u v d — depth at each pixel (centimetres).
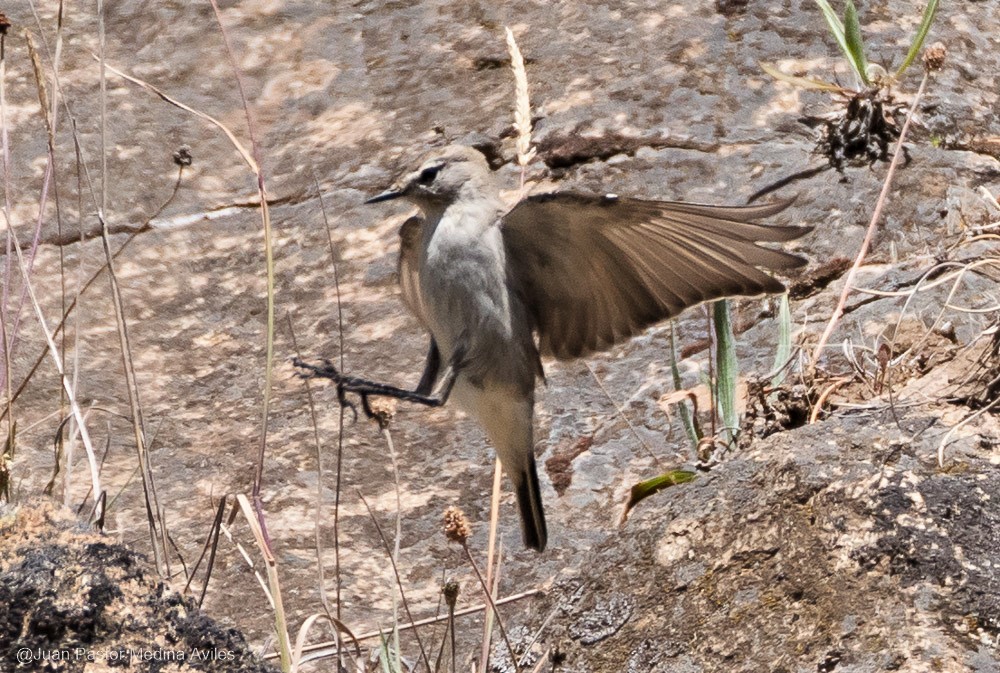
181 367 1198
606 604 838
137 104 1459
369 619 935
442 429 1127
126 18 1562
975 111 1327
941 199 1217
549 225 759
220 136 1432
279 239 1317
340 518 1041
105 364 1190
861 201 1223
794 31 1435
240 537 1019
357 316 1229
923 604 738
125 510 1036
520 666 837
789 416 981
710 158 1293
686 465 975
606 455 1071
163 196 1366
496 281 784
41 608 639
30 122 1432
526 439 824
